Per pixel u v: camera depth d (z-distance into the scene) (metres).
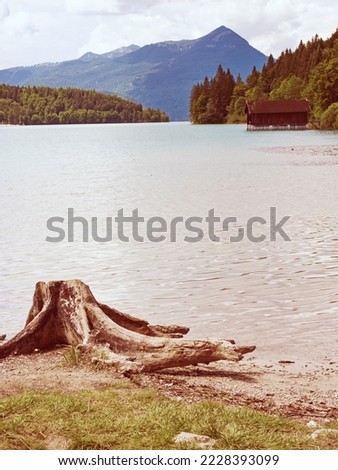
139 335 11.39
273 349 12.80
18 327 14.79
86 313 11.91
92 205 39.88
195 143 130.88
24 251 24.41
